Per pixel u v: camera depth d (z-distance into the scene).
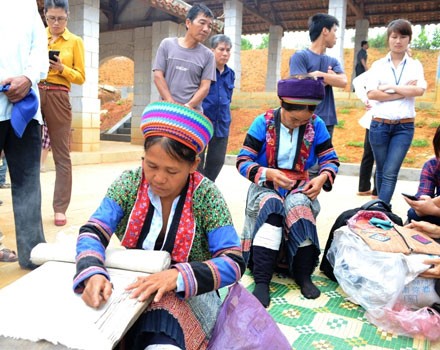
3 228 3.85
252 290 2.77
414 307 2.45
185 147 1.51
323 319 2.46
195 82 4.39
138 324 1.44
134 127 12.33
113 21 12.62
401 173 8.52
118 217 1.72
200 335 1.53
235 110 13.74
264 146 2.99
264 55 28.62
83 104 9.00
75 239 1.86
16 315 1.31
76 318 1.30
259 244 2.71
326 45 4.21
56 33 4.05
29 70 2.64
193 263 1.51
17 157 2.77
